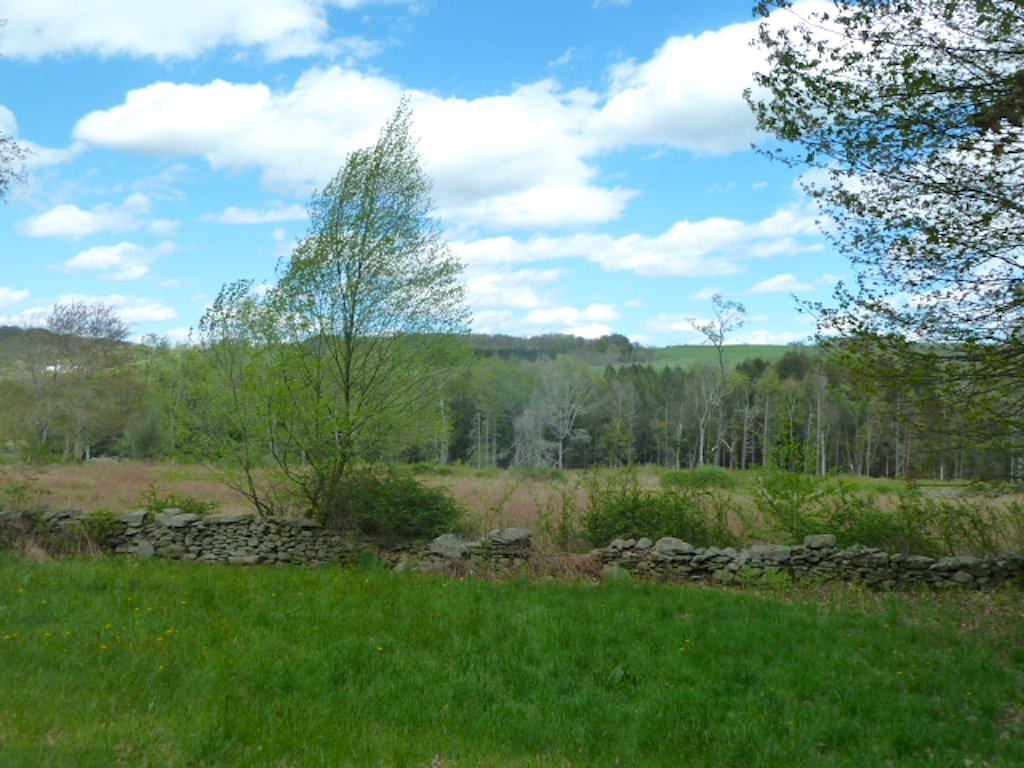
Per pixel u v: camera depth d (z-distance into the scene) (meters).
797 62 8.09
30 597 9.20
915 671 7.30
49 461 28.67
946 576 11.99
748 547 13.98
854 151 7.99
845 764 5.48
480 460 54.84
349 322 15.04
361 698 6.45
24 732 5.09
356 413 14.26
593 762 5.49
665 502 14.47
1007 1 7.45
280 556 13.69
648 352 120.06
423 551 13.68
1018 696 6.69
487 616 9.11
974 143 7.49
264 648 7.50
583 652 7.84
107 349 45.56
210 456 14.67
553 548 13.99
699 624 9.02
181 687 6.35
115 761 4.77
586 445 74.44
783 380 74.31
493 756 5.46
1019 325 7.67
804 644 8.28
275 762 5.05
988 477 9.14
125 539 14.16
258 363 14.34
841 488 14.05
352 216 14.89
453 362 15.60
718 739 5.93
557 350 120.25
